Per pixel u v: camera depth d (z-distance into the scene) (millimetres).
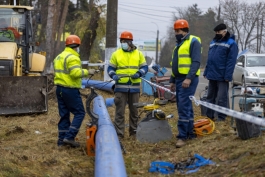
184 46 7422
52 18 22328
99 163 5301
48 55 22266
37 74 12961
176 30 7539
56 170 6301
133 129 8453
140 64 8297
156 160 6773
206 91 10516
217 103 9039
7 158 6461
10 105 10719
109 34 15727
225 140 7121
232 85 19859
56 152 7223
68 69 7453
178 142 7359
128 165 6605
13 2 13594
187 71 7410
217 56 8922
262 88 8516
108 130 6781
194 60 7320
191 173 5980
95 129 7117
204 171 5949
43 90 10953
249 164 5555
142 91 14336
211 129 7840
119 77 8148
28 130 9094
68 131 7590
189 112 7500
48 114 10953
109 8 15664
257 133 6887
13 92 10750
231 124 8133
